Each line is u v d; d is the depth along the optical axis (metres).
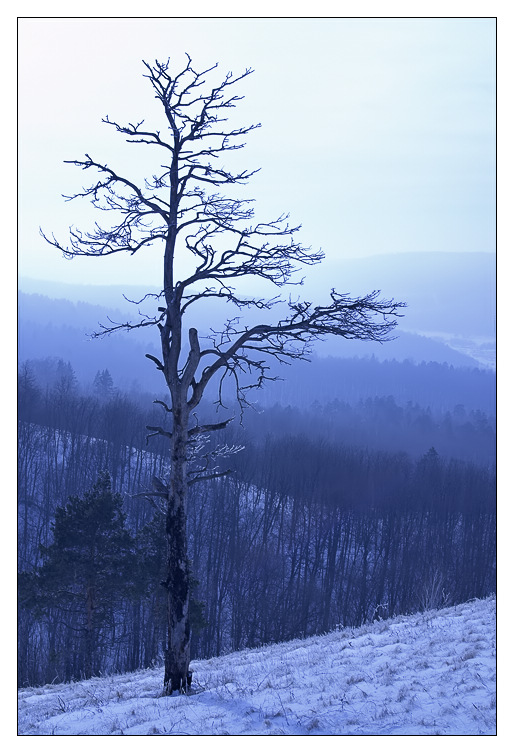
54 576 34.34
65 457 89.25
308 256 15.39
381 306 15.09
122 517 36.38
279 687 14.25
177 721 12.73
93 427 96.69
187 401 15.61
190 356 15.48
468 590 74.12
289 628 61.59
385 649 16.47
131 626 54.22
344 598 71.62
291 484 84.62
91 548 35.06
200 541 68.38
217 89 15.41
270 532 79.44
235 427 86.19
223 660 22.25
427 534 82.94
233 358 15.78
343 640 19.66
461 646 15.38
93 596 35.41
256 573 67.00
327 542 83.69
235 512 73.31
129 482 81.38
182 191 15.61
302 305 15.27
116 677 23.67
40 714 15.48
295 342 16.58
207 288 15.63
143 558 36.44
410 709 11.91
